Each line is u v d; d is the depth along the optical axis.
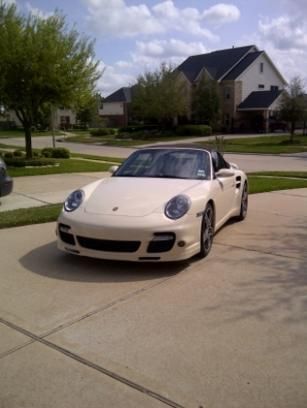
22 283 4.28
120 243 4.46
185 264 4.86
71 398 2.51
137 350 3.02
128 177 5.59
